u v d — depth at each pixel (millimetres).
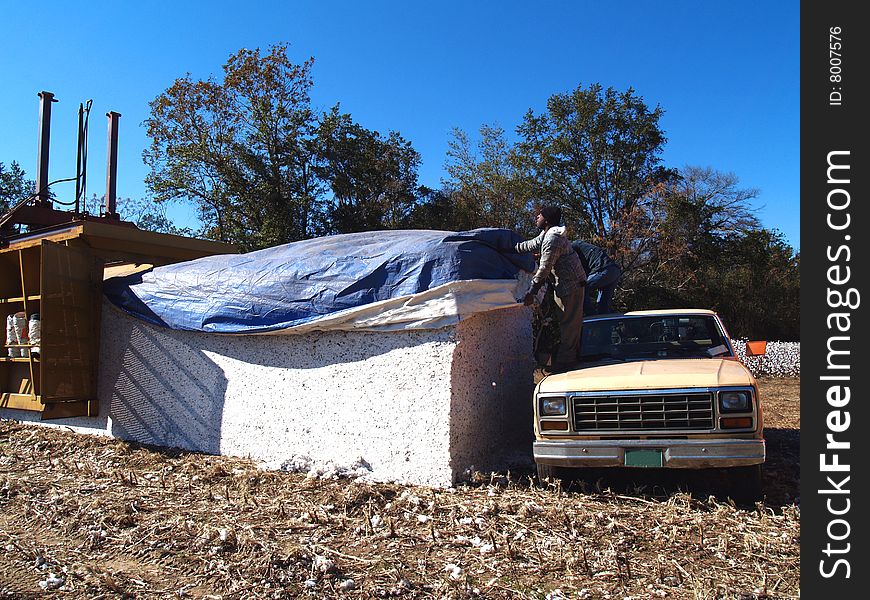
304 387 6816
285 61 30422
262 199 30312
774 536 4457
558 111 33469
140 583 3961
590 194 33938
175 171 30109
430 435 5977
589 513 5020
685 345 6617
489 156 34000
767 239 42938
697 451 4941
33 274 9617
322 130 31344
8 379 9570
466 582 3885
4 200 35938
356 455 6387
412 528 4832
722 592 3701
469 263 6203
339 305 6480
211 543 4531
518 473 6422
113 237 8914
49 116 11141
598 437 5262
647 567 4059
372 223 32688
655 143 33094
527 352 7879
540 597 3699
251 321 7070
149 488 5992
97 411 8547
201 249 10227
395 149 33719
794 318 39750
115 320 8562
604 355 6684
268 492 5770
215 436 7453
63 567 4227
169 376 7945
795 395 14281
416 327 6090
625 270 30906
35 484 6133
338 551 4398
